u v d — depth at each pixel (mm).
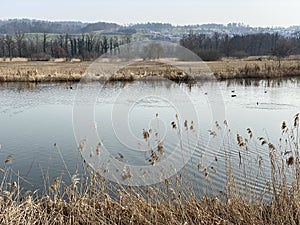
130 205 5781
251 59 57125
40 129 17359
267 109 22188
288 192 5930
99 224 5441
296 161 6039
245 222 5391
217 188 7398
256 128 16125
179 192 6023
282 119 18797
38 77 37906
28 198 5844
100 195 6062
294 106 23516
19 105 24875
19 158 12375
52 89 32844
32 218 5430
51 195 6871
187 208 5766
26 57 77625
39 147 13820
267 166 9016
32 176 10281
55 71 41469
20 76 38062
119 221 5543
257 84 35875
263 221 5484
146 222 5422
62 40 85188
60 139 15109
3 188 7207
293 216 5469
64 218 5605
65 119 19859
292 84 36125
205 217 5406
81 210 5660
